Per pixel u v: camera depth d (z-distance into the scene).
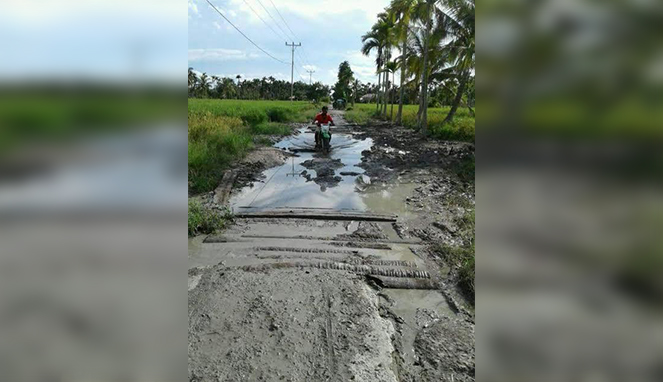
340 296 3.44
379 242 5.01
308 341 2.82
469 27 13.61
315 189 7.72
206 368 2.52
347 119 30.50
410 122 23.44
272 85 67.31
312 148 13.12
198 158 8.38
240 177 8.27
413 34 18.28
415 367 2.70
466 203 6.68
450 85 20.58
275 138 15.64
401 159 10.82
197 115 15.03
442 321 3.23
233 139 10.87
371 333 2.95
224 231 5.34
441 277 4.02
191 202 5.96
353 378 2.50
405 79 23.08
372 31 26.45
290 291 3.50
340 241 5.04
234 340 2.80
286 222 5.74
